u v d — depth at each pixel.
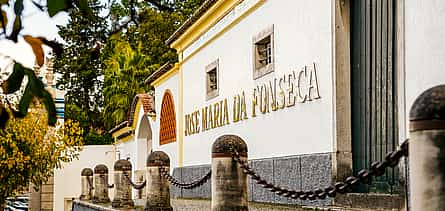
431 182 3.77
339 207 8.55
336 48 8.93
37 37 2.05
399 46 7.44
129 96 34.38
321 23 9.36
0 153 14.29
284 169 10.40
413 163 3.88
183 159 17.06
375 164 4.82
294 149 10.21
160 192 12.26
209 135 14.75
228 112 13.38
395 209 7.53
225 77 13.62
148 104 21.55
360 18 8.78
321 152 9.31
